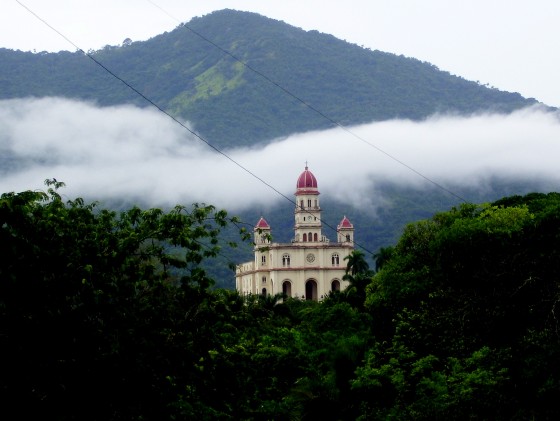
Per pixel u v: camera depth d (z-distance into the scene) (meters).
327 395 53.12
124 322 39.12
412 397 53.06
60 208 39.41
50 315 36.59
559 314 59.56
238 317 44.00
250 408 46.62
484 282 64.50
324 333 83.31
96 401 37.69
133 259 40.91
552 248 63.22
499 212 72.88
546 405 51.97
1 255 35.81
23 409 35.75
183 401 41.38
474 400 50.62
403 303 81.88
